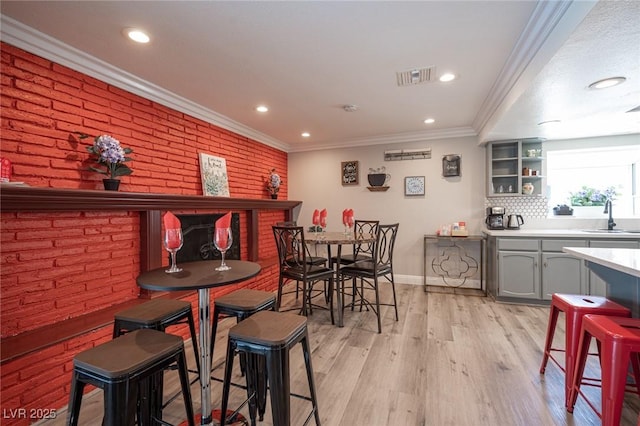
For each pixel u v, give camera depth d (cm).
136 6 166
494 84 276
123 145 251
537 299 363
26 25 181
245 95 301
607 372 141
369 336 285
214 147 363
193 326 179
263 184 473
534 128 349
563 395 193
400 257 481
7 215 178
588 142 396
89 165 224
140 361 109
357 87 283
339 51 217
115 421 103
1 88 178
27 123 190
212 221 340
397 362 236
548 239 356
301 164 543
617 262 170
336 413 178
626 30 151
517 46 209
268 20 181
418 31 193
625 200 402
